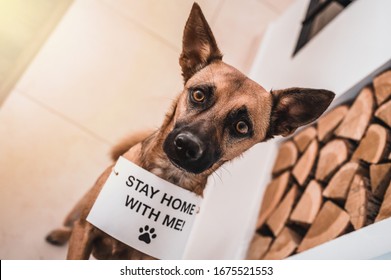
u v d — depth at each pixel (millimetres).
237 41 2301
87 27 2121
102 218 1183
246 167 2002
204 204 1934
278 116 1210
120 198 1187
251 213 1983
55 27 2090
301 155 1861
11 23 2031
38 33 2059
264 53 2314
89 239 1230
